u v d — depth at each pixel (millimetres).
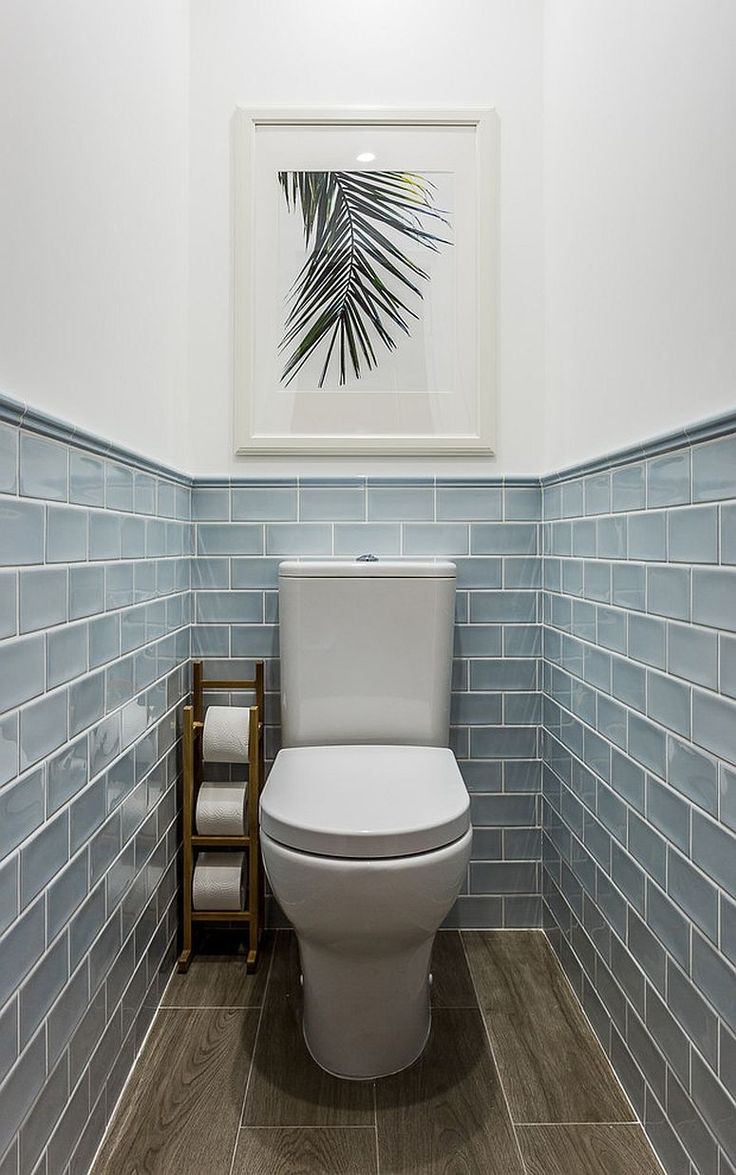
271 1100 1297
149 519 1495
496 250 1891
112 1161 1169
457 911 1904
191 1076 1354
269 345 1875
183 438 1848
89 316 1192
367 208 1871
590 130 1535
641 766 1247
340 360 1877
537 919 1903
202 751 1750
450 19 1890
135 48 1436
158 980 1561
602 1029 1434
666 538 1151
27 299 960
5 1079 858
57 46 1056
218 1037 1462
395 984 1341
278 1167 1161
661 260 1194
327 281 1874
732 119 970
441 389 1885
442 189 1874
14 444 892
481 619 1897
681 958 1091
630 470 1303
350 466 1892
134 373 1434
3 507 862
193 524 1886
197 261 1888
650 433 1240
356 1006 1335
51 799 997
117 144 1330
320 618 1693
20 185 936
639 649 1258
